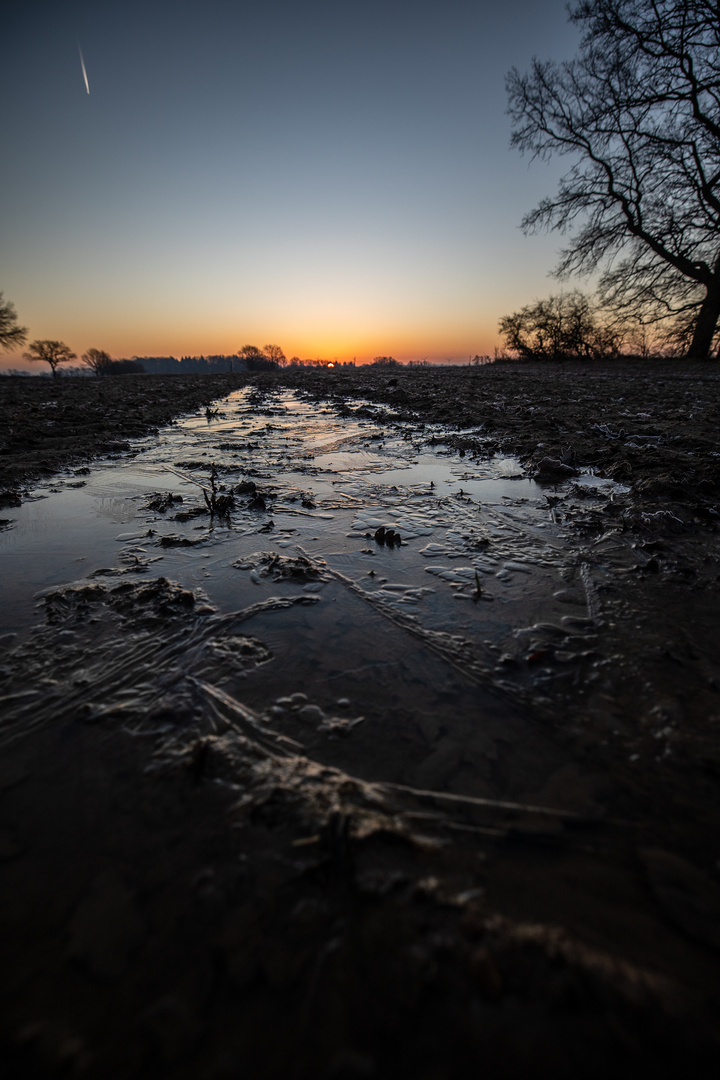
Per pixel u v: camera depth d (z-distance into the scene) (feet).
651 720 4.53
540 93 69.51
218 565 8.12
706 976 2.66
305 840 3.44
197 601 6.87
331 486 13.05
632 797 3.76
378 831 3.51
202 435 21.75
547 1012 2.50
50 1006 2.59
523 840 3.45
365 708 4.78
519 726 4.52
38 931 2.93
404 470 14.76
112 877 3.22
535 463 14.39
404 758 4.18
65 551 8.80
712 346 66.44
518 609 6.58
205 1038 2.44
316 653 5.67
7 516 10.85
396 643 5.85
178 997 2.60
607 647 5.67
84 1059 2.38
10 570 8.02
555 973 2.66
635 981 2.62
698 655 5.49
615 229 70.85
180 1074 2.32
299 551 8.68
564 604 6.69
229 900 3.06
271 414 28.43
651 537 8.90
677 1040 2.39
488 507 11.03
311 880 3.17
